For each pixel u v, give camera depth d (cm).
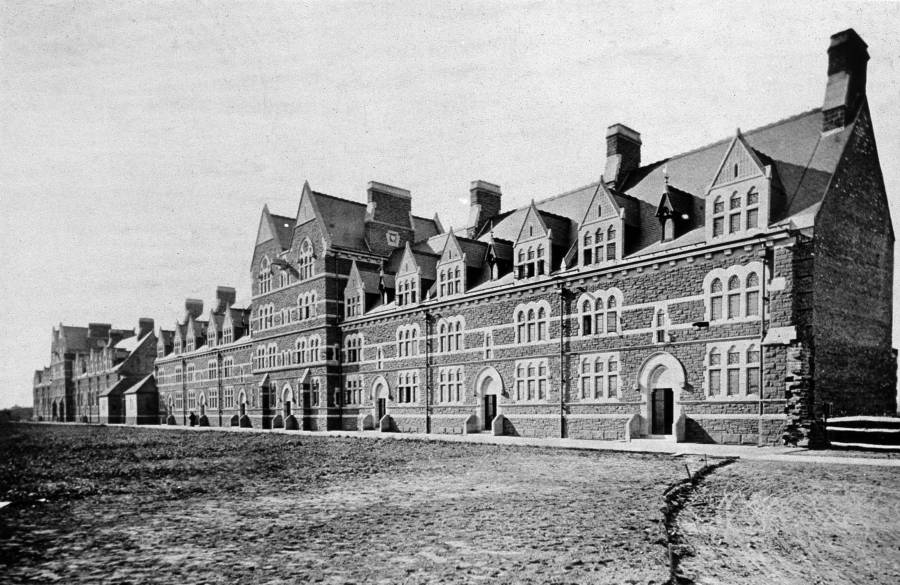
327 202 5188
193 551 934
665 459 1994
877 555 875
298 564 852
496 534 991
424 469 1861
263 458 2366
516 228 4016
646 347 2750
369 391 4534
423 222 5716
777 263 2327
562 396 3105
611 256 2959
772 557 866
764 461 1848
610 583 741
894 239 2939
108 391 8788
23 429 6462
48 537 1042
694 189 2952
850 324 2523
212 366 7006
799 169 2572
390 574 798
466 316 3738
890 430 2125
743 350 2406
